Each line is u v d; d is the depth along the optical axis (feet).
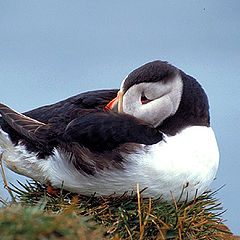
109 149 29.22
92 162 29.40
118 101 31.42
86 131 29.50
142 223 28.35
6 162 34.17
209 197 32.89
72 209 24.14
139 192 29.63
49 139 31.12
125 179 29.07
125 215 28.68
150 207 28.09
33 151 32.04
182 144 29.40
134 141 29.01
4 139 33.47
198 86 31.27
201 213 30.73
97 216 28.84
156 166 28.66
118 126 29.27
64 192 32.37
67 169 30.50
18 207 23.20
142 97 30.96
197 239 29.07
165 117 30.22
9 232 20.81
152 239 28.35
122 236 27.50
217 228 31.01
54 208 29.48
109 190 29.96
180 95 30.17
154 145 28.84
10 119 32.12
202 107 30.94
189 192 30.27
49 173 31.50
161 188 29.50
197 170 29.68
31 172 32.78
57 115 32.30
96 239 23.25
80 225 22.85
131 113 30.94
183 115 30.35
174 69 30.63
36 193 31.37
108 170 29.17
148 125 29.81
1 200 29.94
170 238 28.48
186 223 28.84
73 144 29.89
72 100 33.27
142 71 30.55
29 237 20.72
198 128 30.53
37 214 22.26
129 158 28.68
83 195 31.58
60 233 21.66
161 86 30.19
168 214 28.73
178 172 29.09
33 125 31.83
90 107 32.40
